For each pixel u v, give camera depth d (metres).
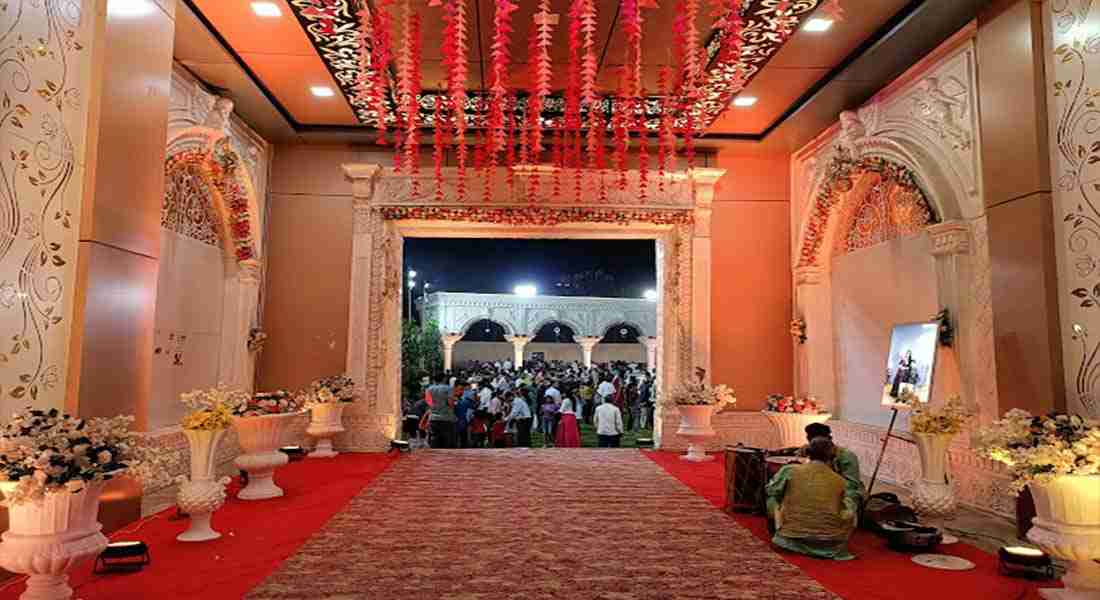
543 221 9.85
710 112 8.56
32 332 4.06
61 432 3.44
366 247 9.75
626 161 10.02
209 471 4.88
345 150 9.98
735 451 5.91
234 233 8.83
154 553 4.48
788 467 4.85
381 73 6.72
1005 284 5.50
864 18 6.30
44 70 4.17
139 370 4.95
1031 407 5.20
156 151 5.18
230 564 4.28
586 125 8.96
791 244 10.05
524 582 4.02
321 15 6.28
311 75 7.66
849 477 5.05
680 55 7.26
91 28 4.56
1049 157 5.19
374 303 9.73
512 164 9.20
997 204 5.62
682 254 9.97
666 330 10.09
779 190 10.15
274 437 6.27
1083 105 4.91
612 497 6.43
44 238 4.17
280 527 5.21
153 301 5.12
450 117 8.85
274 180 9.87
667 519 5.59
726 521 5.53
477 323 25.58
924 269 7.21
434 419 10.51
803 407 7.68
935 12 6.00
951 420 4.98
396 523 5.38
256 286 9.34
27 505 3.19
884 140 7.41
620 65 7.57
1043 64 5.25
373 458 8.82
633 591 3.89
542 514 5.73
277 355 9.66
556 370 22.16
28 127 4.05
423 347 17.42
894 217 7.86
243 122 8.90
